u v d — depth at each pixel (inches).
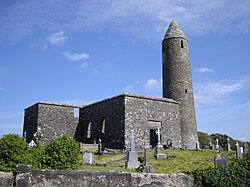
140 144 1581.0
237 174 617.6
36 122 1824.6
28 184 458.9
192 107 1845.5
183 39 1939.0
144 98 1667.1
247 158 741.3
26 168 464.8
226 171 611.5
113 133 1635.1
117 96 1654.8
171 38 1935.3
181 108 1811.0
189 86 1870.1
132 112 1609.3
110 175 512.4
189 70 1909.4
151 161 1120.2
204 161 1134.4
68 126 1903.3
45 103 1855.3
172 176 562.6
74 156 753.6
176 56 1898.4
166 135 1686.8
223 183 598.9
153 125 1662.2
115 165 1048.2
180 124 1779.0
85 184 493.4
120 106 1627.7
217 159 764.6
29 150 756.0
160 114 1699.1
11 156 682.2
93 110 1855.3
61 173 484.1
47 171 477.7
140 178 533.6
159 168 982.4
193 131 1803.6
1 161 676.1
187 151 1473.9
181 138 1755.7
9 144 690.2
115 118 1644.9
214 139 2596.0
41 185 469.1
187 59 1919.3
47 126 1830.7
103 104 1772.9
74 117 1941.4
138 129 1600.6
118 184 514.0
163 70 1940.2
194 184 581.6
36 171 471.5
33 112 1893.5
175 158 1203.2
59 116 1886.1
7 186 454.0
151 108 1676.9
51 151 741.9
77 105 1963.6
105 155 1342.3
